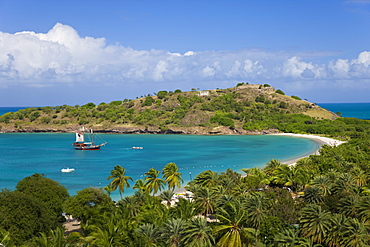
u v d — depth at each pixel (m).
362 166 149.12
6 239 64.62
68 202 89.88
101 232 59.84
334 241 71.44
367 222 79.81
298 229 76.25
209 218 101.31
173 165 124.75
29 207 76.00
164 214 77.00
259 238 76.62
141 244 60.12
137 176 179.88
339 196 96.06
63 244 56.69
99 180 169.38
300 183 122.19
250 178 125.31
